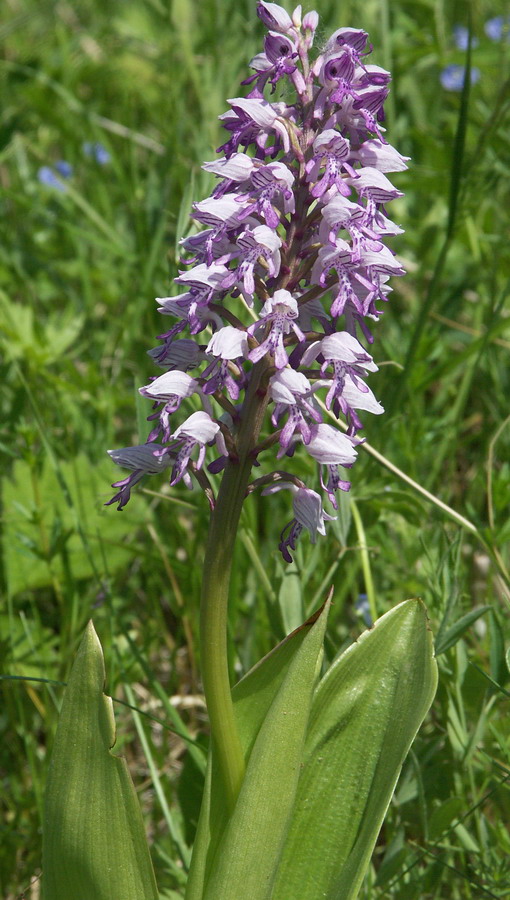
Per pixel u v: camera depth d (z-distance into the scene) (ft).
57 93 3.48
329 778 1.42
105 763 1.36
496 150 2.42
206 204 1.37
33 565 1.98
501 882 1.53
